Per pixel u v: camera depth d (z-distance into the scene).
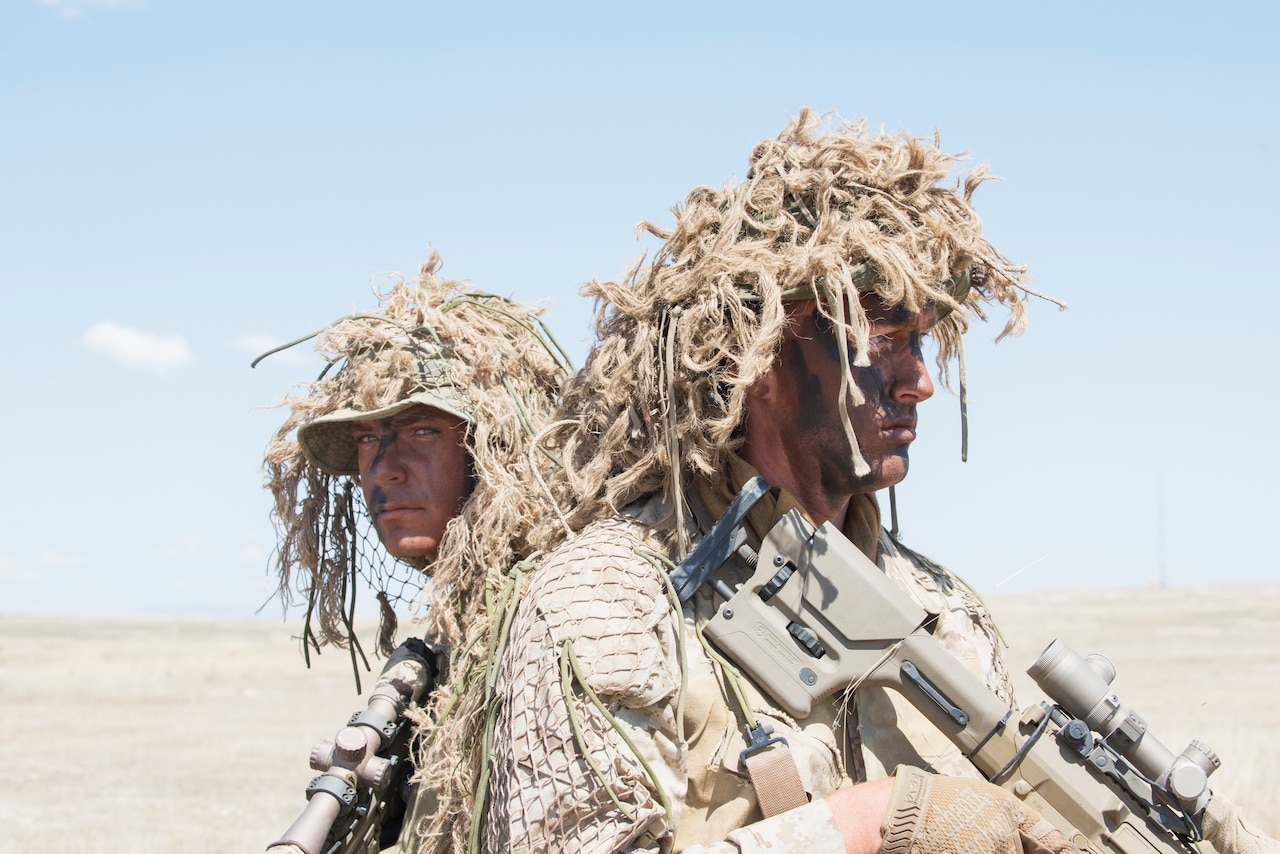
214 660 27.38
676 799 1.81
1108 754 1.88
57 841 8.47
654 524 2.00
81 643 33.62
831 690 1.90
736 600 1.92
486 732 1.91
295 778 11.59
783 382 2.05
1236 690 17.80
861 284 1.98
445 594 2.37
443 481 2.50
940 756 2.00
